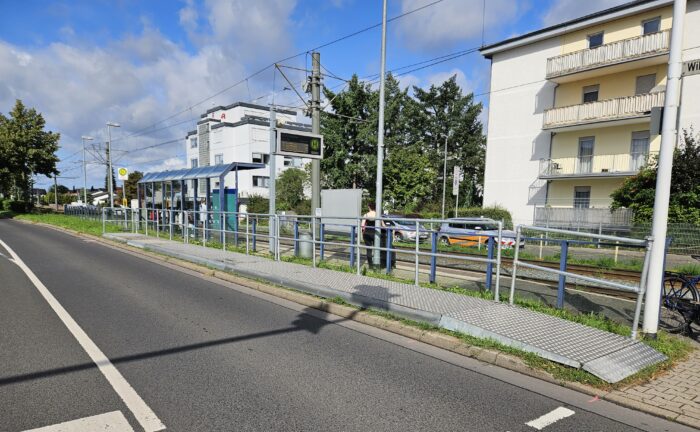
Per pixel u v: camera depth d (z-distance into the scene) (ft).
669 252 42.11
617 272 31.71
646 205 57.82
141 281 27.84
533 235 57.36
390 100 112.88
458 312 17.51
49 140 130.52
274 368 13.38
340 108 105.19
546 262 37.40
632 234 53.83
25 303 21.39
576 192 77.05
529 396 11.66
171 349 14.94
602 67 69.67
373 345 15.70
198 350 14.89
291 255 37.29
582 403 11.30
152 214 67.92
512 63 83.92
